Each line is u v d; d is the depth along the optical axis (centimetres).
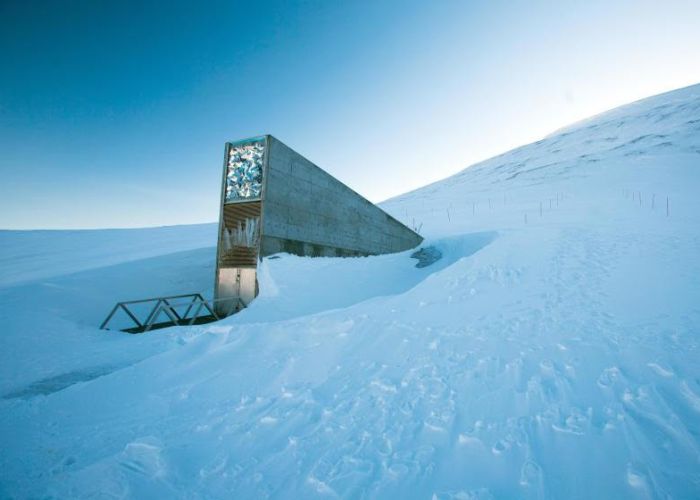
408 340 463
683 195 2250
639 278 577
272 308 874
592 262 706
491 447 244
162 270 1401
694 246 752
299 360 456
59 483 252
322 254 1252
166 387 427
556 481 207
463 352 407
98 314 973
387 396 338
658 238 871
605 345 368
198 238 2327
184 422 341
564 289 574
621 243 847
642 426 241
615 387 292
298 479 238
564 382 312
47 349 628
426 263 1462
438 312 552
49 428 348
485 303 565
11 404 402
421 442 262
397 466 238
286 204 1074
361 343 475
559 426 254
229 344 530
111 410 381
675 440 225
